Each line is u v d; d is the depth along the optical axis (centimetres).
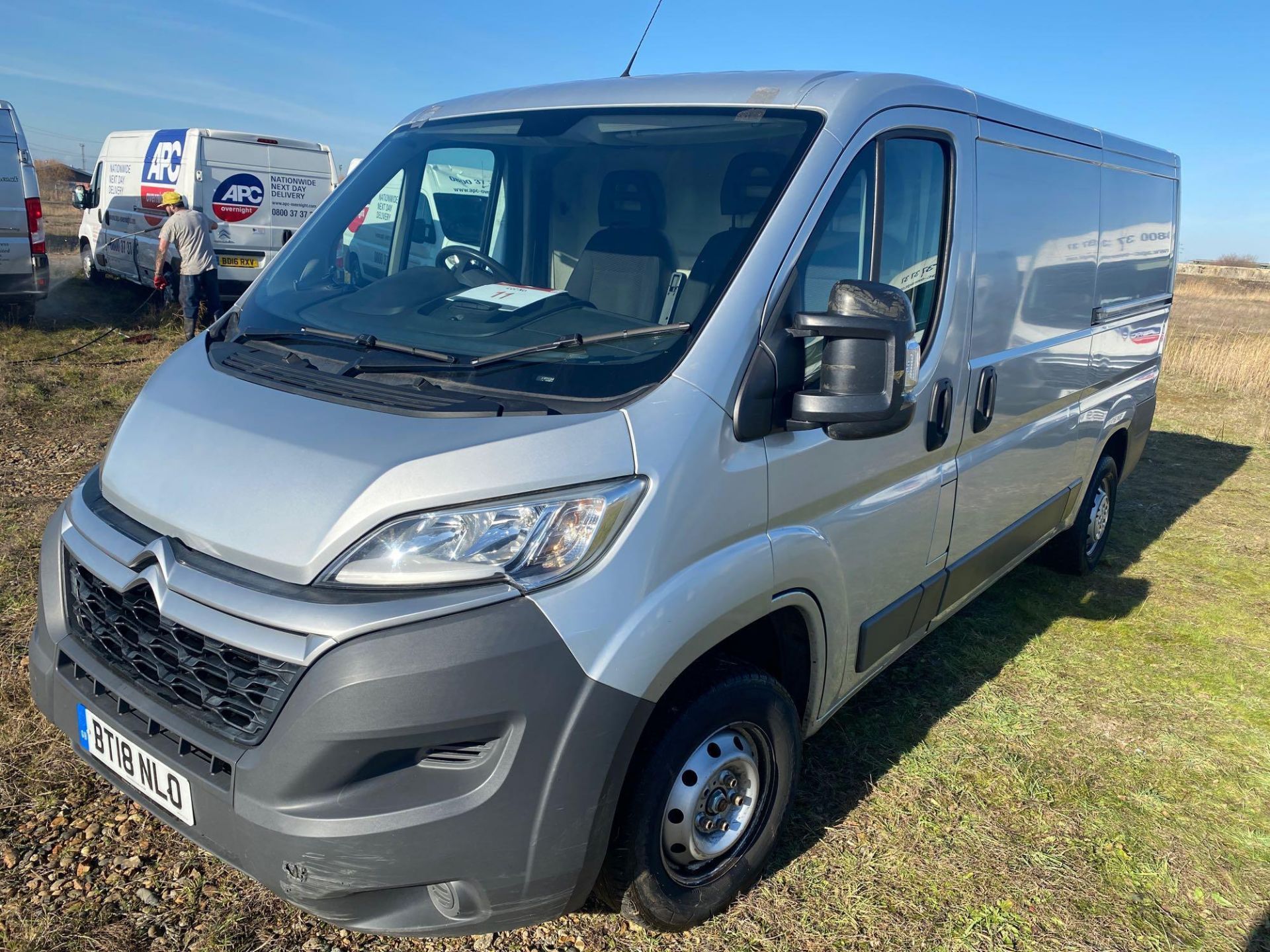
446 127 313
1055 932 265
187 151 1157
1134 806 328
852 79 269
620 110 284
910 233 287
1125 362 505
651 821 221
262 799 186
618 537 200
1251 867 301
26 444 636
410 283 270
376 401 213
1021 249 357
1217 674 436
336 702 181
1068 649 454
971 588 373
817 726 286
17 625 369
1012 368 360
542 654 189
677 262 240
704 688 228
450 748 192
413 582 188
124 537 217
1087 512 521
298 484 198
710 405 217
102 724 217
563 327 238
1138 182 494
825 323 217
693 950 246
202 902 245
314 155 1262
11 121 988
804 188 242
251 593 191
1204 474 836
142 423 238
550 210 270
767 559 234
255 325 268
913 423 294
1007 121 346
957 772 338
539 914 203
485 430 199
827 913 263
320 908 191
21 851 257
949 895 275
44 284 1033
